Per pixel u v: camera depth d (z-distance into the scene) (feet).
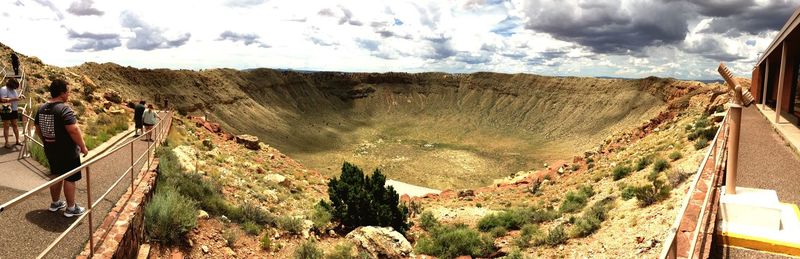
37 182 30.53
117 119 73.97
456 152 485.56
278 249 42.11
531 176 129.90
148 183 35.99
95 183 33.78
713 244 20.07
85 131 60.44
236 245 39.37
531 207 74.23
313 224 51.98
